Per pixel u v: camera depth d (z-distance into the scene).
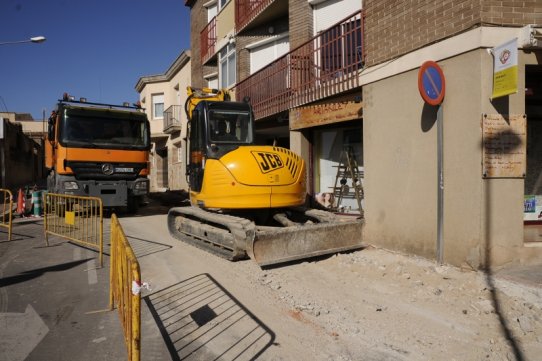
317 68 9.99
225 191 7.30
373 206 7.52
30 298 5.30
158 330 4.29
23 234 10.01
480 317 4.47
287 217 8.35
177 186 24.83
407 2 6.75
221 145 7.82
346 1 10.61
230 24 17.00
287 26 13.68
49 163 13.59
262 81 12.63
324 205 11.07
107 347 3.91
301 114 10.56
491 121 5.55
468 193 5.74
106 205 12.16
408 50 6.73
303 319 4.55
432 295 5.12
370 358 3.69
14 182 30.62
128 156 12.57
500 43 5.56
